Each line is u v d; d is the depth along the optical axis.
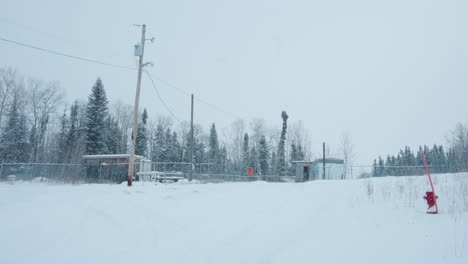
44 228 6.66
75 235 6.45
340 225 7.88
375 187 13.84
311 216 8.94
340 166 38.94
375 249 5.97
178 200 10.77
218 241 6.60
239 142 65.19
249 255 5.86
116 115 62.28
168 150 60.22
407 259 5.41
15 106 44.03
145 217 8.11
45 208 8.12
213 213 9.00
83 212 8.00
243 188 15.31
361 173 38.03
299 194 12.98
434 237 6.40
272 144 64.94
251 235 7.06
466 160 34.69
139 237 6.64
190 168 28.92
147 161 31.25
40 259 5.32
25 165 28.50
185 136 66.62
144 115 64.38
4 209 7.80
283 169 57.50
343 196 12.22
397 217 8.29
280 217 8.78
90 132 43.19
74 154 33.34
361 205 10.14
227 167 62.47
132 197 10.76
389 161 72.94
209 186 16.75
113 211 8.33
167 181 27.97
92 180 28.62
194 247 6.21
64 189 13.52
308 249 6.18
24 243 5.88
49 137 50.22
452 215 8.12
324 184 17.31
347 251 5.96
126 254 5.71
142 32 20.38
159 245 6.24
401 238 6.50
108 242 6.23
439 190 12.03
